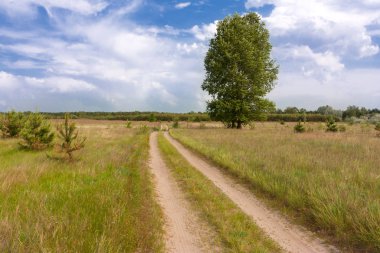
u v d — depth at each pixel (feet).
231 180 40.70
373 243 19.76
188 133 130.72
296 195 29.04
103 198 26.14
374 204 23.40
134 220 23.27
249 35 153.07
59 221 20.04
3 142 75.82
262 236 21.94
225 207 28.37
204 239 21.52
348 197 25.39
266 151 56.49
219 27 160.35
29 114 64.59
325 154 49.78
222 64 154.20
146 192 32.96
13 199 25.68
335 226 22.57
